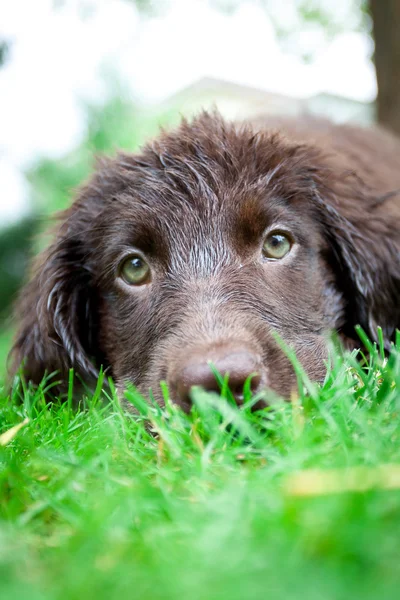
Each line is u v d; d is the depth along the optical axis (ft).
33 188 6.22
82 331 1.35
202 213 1.20
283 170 1.26
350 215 1.32
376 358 0.97
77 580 0.55
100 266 1.28
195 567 0.55
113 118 5.67
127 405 1.10
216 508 0.66
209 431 0.83
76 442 0.90
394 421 0.81
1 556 0.64
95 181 1.37
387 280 1.34
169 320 1.12
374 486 0.63
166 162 1.27
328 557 0.54
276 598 0.48
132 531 0.68
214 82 9.61
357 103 7.91
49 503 0.73
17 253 6.57
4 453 0.87
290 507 0.60
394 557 0.53
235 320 1.06
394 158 1.94
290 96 8.89
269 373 1.02
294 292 1.19
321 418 0.84
